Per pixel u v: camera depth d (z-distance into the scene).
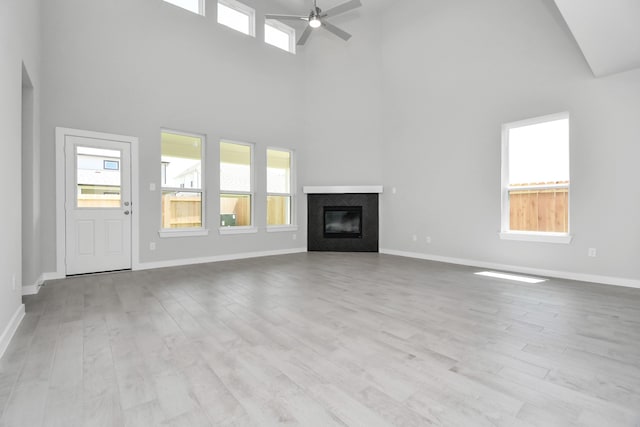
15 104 2.51
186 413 1.40
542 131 4.53
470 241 5.24
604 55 3.66
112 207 4.50
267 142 6.26
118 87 4.55
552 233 4.41
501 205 4.85
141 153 4.75
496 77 4.89
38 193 3.76
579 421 1.36
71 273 4.21
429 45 5.79
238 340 2.19
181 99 5.15
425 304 3.03
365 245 6.68
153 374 1.74
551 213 4.44
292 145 6.64
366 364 1.85
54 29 4.09
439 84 5.64
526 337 2.25
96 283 3.85
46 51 4.03
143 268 4.77
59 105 4.11
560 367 1.83
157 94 4.91
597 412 1.42
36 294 3.36
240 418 1.37
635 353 2.01
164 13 4.99
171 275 4.32
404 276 4.30
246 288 3.62
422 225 5.93
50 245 4.05
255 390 1.58
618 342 2.17
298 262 5.43
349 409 1.43
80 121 4.25
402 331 2.36
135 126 4.70
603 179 3.90
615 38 3.46
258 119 6.12
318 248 6.79
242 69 5.90
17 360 1.89
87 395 1.54
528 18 4.54
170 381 1.67
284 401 1.49
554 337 2.25
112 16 4.52
